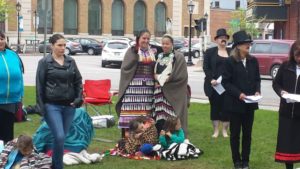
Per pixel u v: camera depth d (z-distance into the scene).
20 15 54.91
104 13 64.06
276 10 37.00
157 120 9.16
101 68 31.55
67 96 6.98
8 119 7.57
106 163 8.18
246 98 7.38
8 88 7.35
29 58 40.94
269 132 10.91
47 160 7.09
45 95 6.96
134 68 9.12
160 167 7.95
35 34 55.38
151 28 67.81
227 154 8.84
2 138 7.62
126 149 8.74
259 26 46.56
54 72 6.91
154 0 67.81
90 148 9.30
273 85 7.14
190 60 36.12
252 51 24.52
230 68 7.60
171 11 69.06
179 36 69.19
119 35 65.81
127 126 9.13
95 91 12.21
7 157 6.81
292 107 6.92
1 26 56.62
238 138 7.73
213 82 9.55
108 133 10.80
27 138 6.80
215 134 10.41
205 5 72.75
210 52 9.89
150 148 8.58
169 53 9.16
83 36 62.50
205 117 12.95
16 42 57.19
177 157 8.41
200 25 37.84
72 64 7.07
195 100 16.70
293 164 7.66
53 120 6.89
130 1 66.12
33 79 23.52
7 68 7.32
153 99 9.23
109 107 12.83
